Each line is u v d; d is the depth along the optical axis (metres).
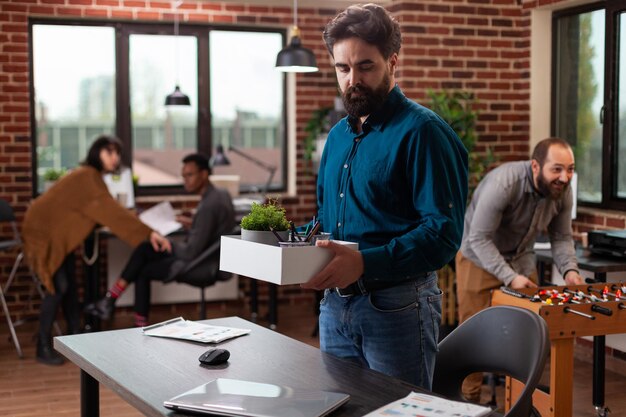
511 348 2.37
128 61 6.89
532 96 6.21
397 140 2.31
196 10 6.84
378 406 1.90
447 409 1.83
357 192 2.41
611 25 5.57
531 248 4.26
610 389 4.78
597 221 5.50
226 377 2.15
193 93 7.08
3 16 6.41
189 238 5.74
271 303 6.36
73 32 6.78
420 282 2.39
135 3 6.68
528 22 6.18
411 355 2.37
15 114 6.50
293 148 7.18
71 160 6.88
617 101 5.59
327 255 2.12
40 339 5.44
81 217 5.59
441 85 6.11
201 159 5.70
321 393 1.94
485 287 4.24
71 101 6.83
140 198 6.83
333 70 7.14
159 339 2.56
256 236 2.24
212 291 6.94
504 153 6.28
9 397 4.70
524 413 2.06
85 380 2.56
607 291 3.65
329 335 2.50
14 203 6.53
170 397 2.00
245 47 7.18
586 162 5.92
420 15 6.03
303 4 6.37
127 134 6.95
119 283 5.73
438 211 2.23
